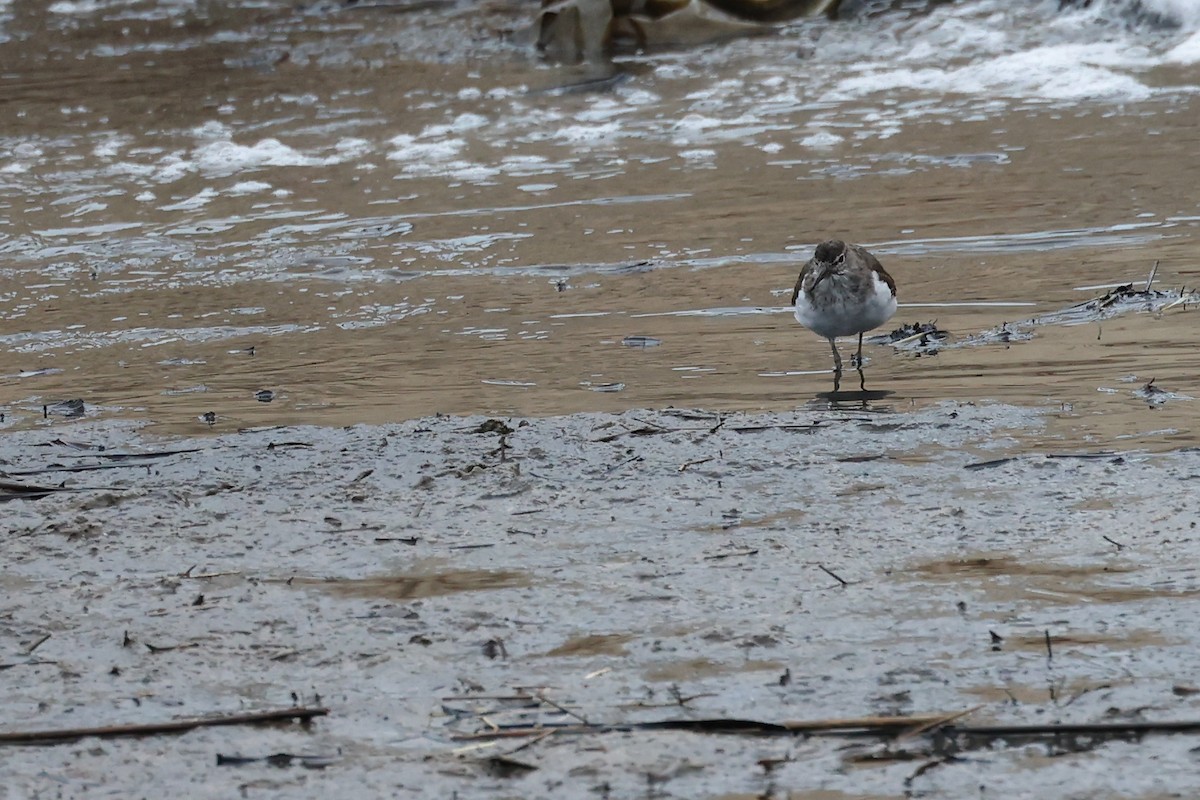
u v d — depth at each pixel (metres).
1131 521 9.19
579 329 14.70
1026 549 8.90
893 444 10.94
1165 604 8.08
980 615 8.09
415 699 7.53
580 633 8.15
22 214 20.84
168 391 13.47
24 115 26.67
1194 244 16.11
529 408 12.37
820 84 25.36
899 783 6.61
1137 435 10.81
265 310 16.08
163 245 18.97
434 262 17.52
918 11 28.83
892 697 7.29
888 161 20.66
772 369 13.16
